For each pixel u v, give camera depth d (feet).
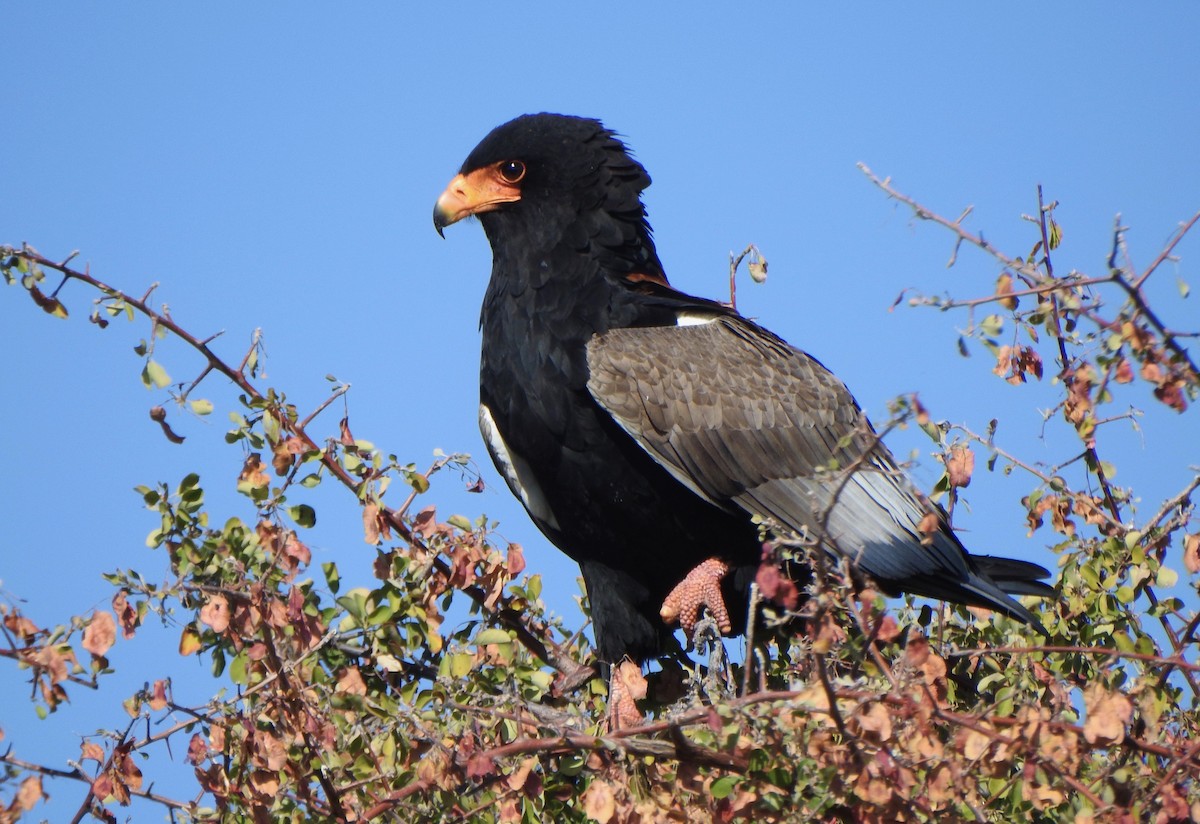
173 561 28.68
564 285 41.06
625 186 42.65
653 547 40.16
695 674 31.58
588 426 39.70
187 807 27.20
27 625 25.11
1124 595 30.40
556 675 35.19
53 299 29.53
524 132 42.37
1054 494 31.53
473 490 32.04
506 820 26.50
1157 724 25.57
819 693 24.16
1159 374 24.11
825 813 25.05
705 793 25.38
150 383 29.48
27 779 24.34
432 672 31.14
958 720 23.80
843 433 41.24
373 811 26.12
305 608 29.17
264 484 29.81
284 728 27.53
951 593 40.06
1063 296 25.53
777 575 23.44
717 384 39.91
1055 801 24.21
